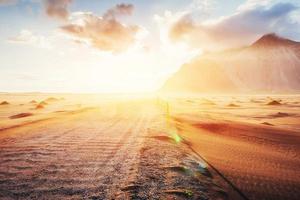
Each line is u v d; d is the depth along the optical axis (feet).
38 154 41.14
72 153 42.16
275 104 278.87
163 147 48.44
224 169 37.47
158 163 37.35
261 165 43.21
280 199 28.66
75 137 56.49
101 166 35.42
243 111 196.85
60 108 177.78
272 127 100.78
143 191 27.02
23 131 63.41
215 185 30.14
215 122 98.07
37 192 26.37
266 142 69.51
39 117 101.81
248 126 95.66
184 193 26.76
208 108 216.74
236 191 29.25
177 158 40.45
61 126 74.08
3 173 31.81
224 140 66.39
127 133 63.31
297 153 58.54
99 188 27.63
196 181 30.66
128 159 39.19
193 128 83.05
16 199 24.70
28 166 34.83
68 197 25.34
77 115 111.75
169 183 29.50
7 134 58.70
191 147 51.96
